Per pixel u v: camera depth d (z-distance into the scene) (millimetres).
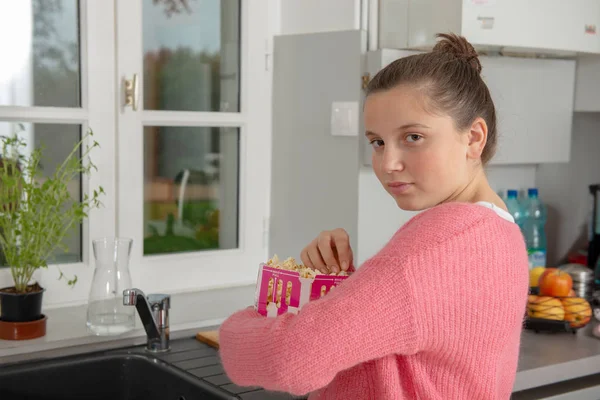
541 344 1870
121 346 1789
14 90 1918
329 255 1141
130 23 2061
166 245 2213
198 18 2199
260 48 2299
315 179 2232
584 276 2270
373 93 975
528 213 2629
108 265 1786
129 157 2094
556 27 2070
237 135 2318
